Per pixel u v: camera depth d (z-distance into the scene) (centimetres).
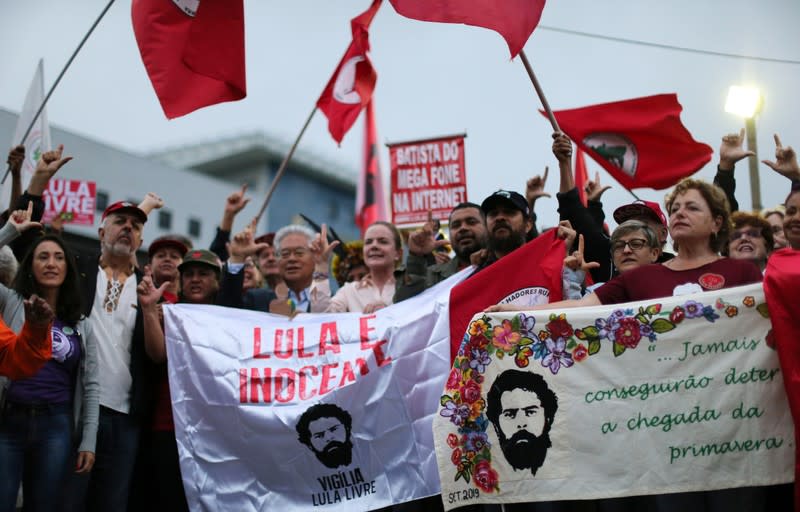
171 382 712
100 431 708
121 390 721
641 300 584
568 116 902
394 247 838
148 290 727
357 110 1017
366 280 842
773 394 544
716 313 560
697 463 548
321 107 1037
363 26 1018
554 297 664
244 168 4722
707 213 586
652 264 602
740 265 579
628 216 750
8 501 641
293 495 675
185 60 796
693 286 578
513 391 585
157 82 795
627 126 891
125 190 3222
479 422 588
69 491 677
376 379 677
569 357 580
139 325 738
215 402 700
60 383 670
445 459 585
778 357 541
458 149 1072
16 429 652
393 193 1084
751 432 544
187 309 732
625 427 563
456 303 673
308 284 859
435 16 734
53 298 687
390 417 669
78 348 683
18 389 654
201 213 3525
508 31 727
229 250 831
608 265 747
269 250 966
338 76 1026
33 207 755
